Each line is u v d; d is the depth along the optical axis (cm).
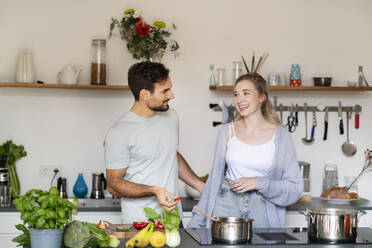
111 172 285
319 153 450
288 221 384
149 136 285
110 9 424
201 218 294
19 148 412
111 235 217
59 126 422
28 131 420
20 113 419
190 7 434
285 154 286
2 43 414
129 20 414
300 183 285
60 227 201
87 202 393
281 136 287
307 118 448
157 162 289
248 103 286
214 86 416
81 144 424
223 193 290
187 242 221
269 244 215
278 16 445
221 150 295
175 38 433
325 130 444
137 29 407
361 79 438
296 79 429
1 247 369
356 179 429
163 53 425
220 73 423
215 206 290
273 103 443
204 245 213
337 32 452
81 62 422
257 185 273
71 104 423
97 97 426
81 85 397
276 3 445
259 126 291
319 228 222
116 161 284
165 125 292
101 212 376
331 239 221
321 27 450
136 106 288
